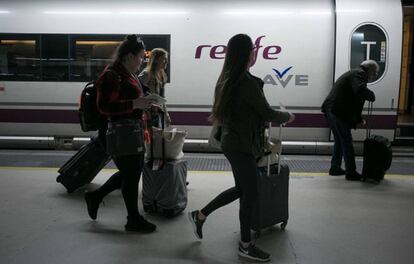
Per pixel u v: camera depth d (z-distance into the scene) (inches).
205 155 277.6
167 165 159.0
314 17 263.0
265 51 265.3
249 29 265.3
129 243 136.5
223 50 266.4
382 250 133.0
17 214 162.9
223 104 118.2
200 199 183.3
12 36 276.2
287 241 139.5
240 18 265.3
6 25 275.7
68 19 272.7
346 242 139.0
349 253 130.6
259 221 139.4
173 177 159.0
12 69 278.4
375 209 171.5
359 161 263.0
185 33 267.6
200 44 267.4
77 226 150.9
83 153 189.8
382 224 155.2
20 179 212.7
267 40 264.8
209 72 268.2
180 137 161.5
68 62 275.0
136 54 138.6
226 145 119.7
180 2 268.7
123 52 138.2
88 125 158.2
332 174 224.2
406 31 441.7
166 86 271.0
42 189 196.1
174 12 267.9
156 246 134.5
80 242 136.8
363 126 266.7
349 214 165.6
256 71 266.7
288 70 265.3
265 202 141.2
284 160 261.9
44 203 176.2
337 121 213.2
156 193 159.9
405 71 449.7
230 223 155.1
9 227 149.3
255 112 119.3
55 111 278.7
